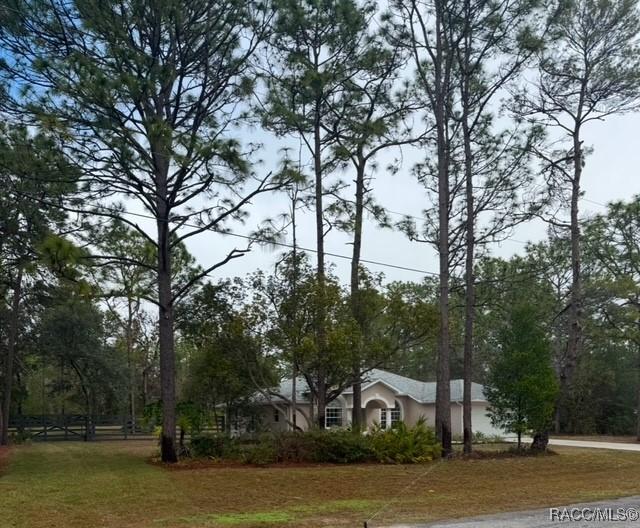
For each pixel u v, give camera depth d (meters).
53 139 16.11
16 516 10.47
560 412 46.09
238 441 20.50
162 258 19.23
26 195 17.94
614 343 44.50
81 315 34.53
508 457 22.08
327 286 20.75
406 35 22.62
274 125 22.50
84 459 20.73
